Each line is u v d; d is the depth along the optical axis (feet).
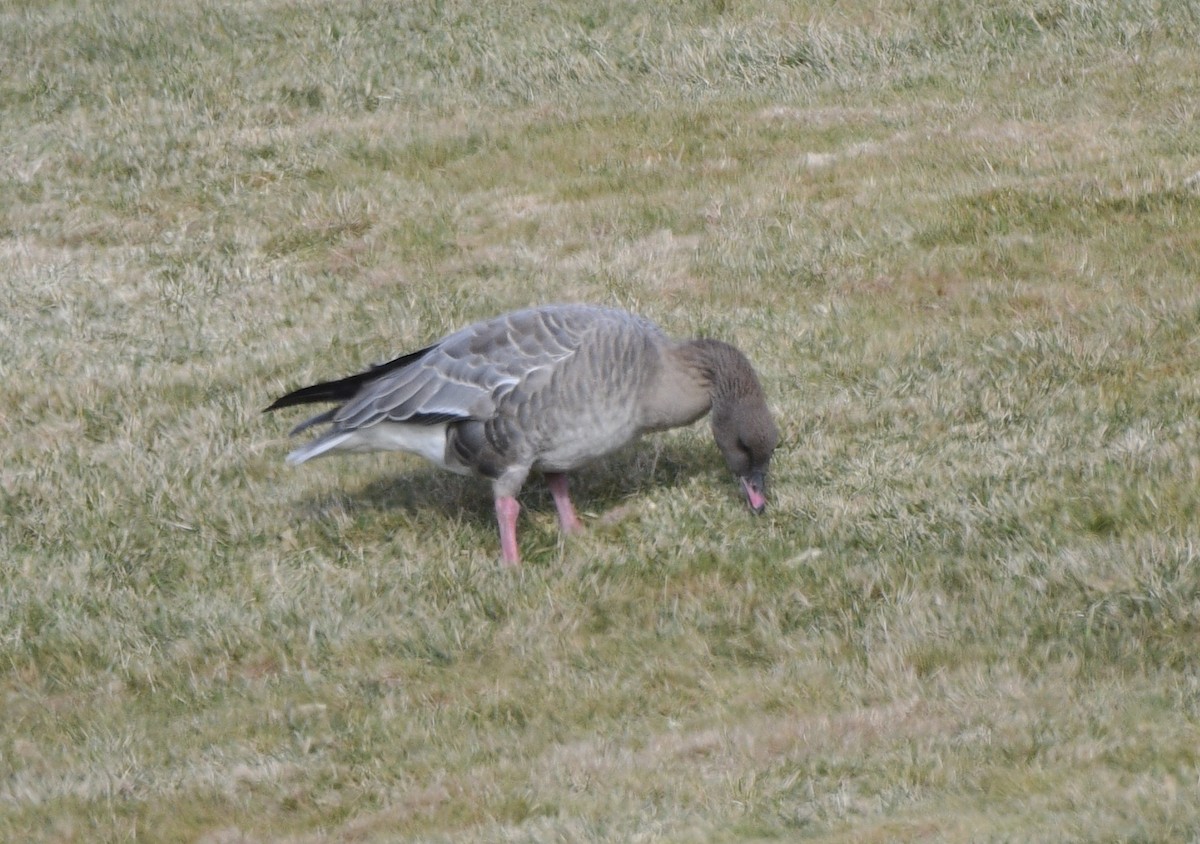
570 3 84.99
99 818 32.14
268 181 71.82
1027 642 34.22
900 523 39.93
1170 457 40.45
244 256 64.95
